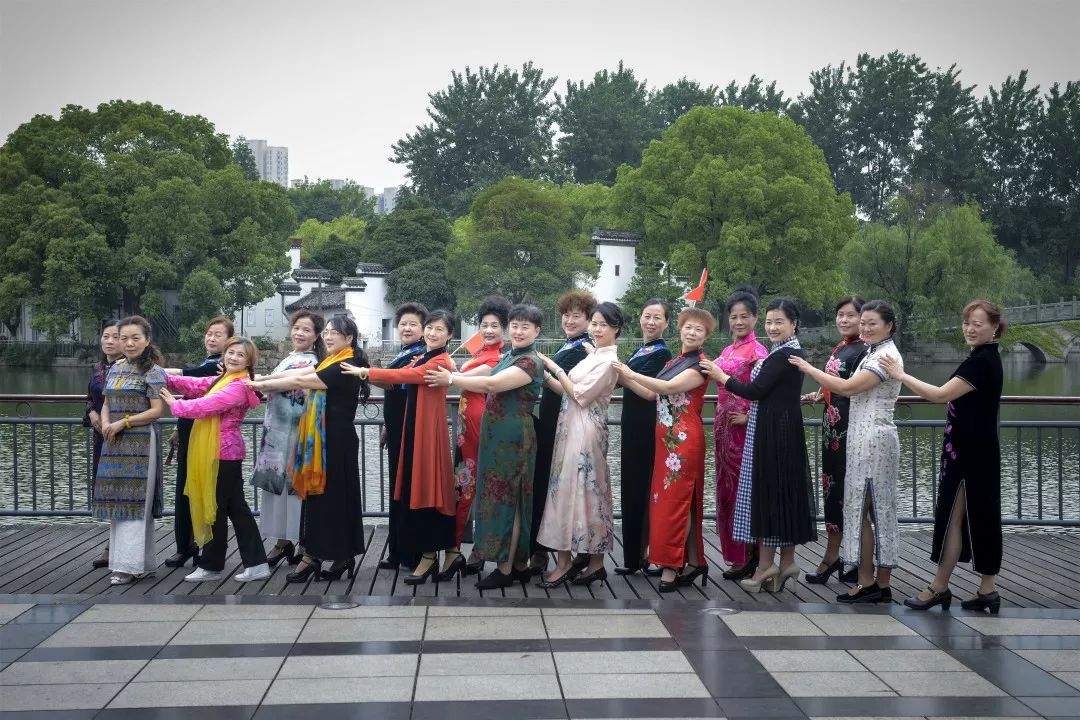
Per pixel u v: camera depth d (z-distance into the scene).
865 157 72.06
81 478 13.69
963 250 44.81
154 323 42.78
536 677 4.12
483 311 6.02
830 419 5.77
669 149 43.16
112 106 45.53
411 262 48.56
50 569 6.03
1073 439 18.14
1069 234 62.28
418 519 5.61
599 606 5.22
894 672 4.20
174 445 6.18
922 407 22.06
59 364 45.78
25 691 3.95
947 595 5.18
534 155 74.88
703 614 5.07
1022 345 51.97
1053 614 5.10
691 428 5.51
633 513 5.90
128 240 40.62
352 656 4.39
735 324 5.93
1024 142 65.69
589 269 44.19
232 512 5.72
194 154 45.16
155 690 3.96
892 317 5.21
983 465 5.07
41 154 42.44
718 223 43.06
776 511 5.38
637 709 3.77
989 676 4.15
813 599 5.42
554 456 5.68
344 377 5.62
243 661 4.32
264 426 5.86
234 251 41.59
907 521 7.33
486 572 6.10
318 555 5.61
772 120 43.59
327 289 48.94
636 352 5.94
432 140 76.44
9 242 41.00
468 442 5.91
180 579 5.78
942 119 68.06
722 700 3.87
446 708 3.78
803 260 41.31
